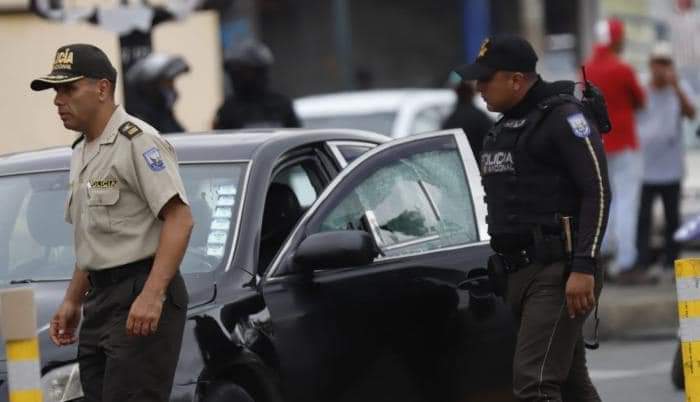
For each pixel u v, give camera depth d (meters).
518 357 19.83
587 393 20.84
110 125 17.48
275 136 21.69
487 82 19.98
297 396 19.31
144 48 36.28
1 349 17.72
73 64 17.33
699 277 19.14
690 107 42.78
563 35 81.81
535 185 19.80
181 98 50.12
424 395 20.92
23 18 42.44
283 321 19.33
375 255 20.39
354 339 20.09
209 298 18.84
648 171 42.66
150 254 17.36
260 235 19.98
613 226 43.88
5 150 42.19
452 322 21.27
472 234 22.36
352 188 21.23
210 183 20.47
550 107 19.75
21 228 20.69
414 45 77.44
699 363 19.14
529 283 19.89
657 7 77.69
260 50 35.41
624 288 41.66
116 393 17.28
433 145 22.77
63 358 17.83
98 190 17.34
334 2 75.25
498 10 79.56
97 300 17.47
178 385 17.84
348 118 47.44
